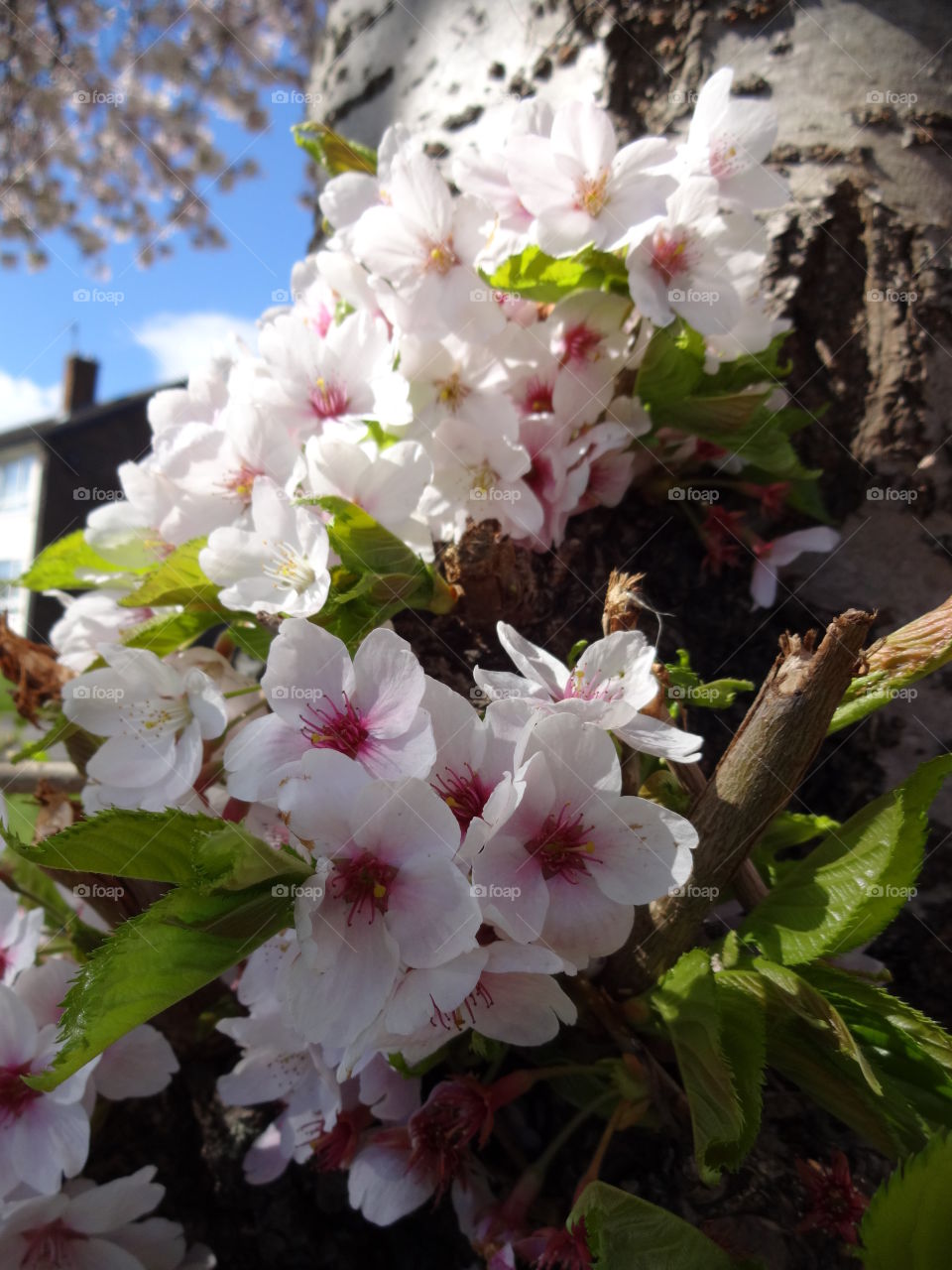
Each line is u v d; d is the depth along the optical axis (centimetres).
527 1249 18
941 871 24
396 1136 20
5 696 26
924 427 27
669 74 28
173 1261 22
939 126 28
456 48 31
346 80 34
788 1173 19
